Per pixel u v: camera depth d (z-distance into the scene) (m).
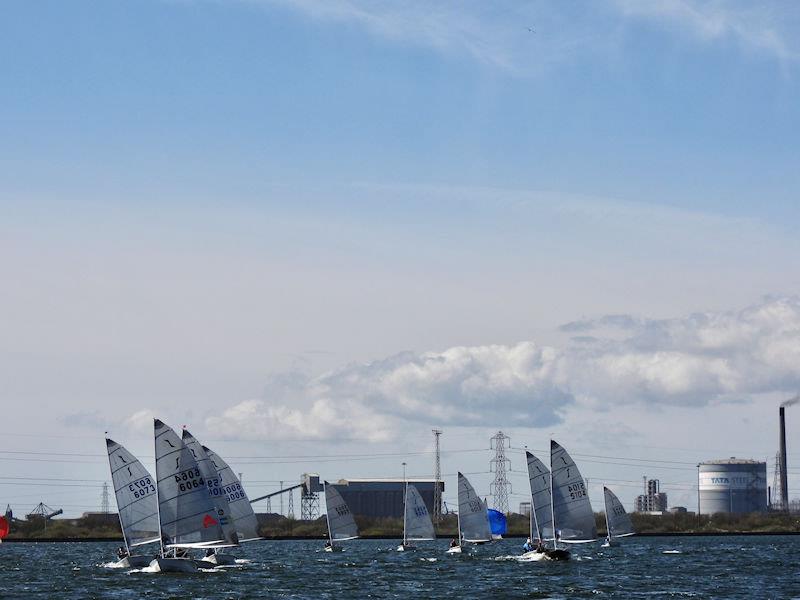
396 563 166.00
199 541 128.12
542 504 156.88
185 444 140.38
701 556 191.38
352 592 117.50
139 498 132.00
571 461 149.75
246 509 162.25
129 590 117.25
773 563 170.12
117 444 131.50
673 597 113.94
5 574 145.25
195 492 128.00
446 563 164.75
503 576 139.00
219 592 115.44
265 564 161.12
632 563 166.12
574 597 113.81
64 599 109.25
